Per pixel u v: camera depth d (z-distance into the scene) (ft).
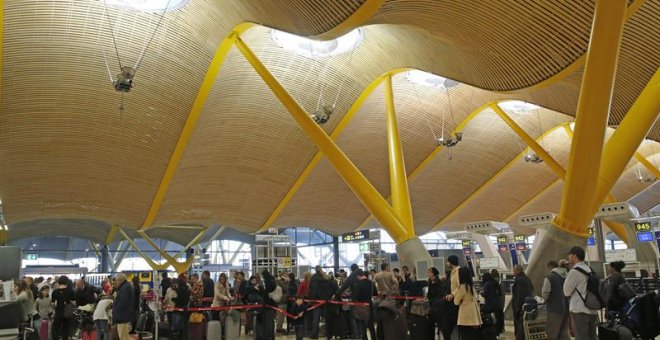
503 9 39.37
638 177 131.34
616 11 29.55
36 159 74.28
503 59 45.68
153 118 70.95
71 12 55.16
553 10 38.81
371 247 90.53
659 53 44.06
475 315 29.81
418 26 43.65
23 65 59.41
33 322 42.91
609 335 27.09
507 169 112.47
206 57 62.39
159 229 150.61
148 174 81.71
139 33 58.54
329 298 48.34
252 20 48.65
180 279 43.78
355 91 78.54
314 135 56.24
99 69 62.23
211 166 84.89
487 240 89.10
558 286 30.76
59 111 67.05
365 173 96.89
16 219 88.17
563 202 42.24
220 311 47.29
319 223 112.88
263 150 85.20
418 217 120.26
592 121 34.83
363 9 35.35
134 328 44.83
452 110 89.10
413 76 79.51
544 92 56.29
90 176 80.07
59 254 158.92
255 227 106.01
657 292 28.81
